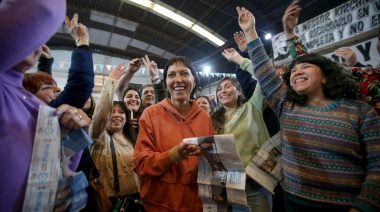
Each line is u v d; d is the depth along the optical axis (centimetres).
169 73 123
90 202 113
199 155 104
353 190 90
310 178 97
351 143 89
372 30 292
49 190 52
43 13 44
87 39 104
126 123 170
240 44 184
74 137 62
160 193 105
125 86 191
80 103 92
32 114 54
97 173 121
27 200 48
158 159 100
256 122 144
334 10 340
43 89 96
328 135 93
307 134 98
